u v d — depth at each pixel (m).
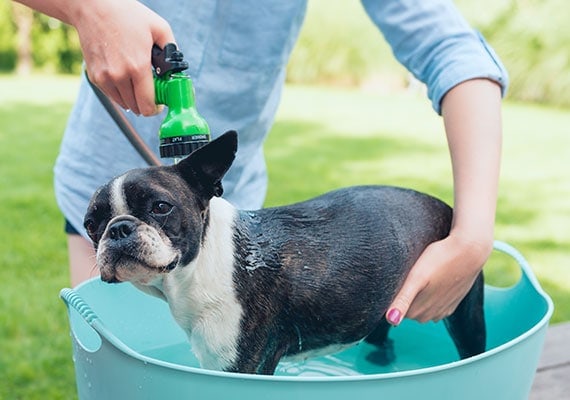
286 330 1.42
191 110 1.34
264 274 1.38
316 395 1.06
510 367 1.23
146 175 1.27
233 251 1.37
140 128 1.86
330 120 8.12
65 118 7.79
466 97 1.61
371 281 1.45
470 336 1.68
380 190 1.59
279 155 6.30
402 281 1.50
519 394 1.31
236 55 1.88
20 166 5.75
